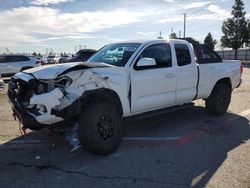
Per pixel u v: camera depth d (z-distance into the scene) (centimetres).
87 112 526
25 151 576
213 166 500
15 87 550
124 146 596
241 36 5812
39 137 655
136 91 611
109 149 548
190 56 737
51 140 632
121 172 480
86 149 542
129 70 601
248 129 710
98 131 532
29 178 464
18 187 437
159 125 745
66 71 516
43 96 500
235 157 539
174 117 821
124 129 712
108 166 503
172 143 613
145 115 644
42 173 481
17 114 552
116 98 583
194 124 752
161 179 456
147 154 554
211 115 839
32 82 511
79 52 2078
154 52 658
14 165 512
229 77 839
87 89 534
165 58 679
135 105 614
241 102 1036
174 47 702
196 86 750
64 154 558
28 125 525
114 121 555
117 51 654
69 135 571
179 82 700
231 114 857
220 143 612
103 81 554
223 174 470
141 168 495
